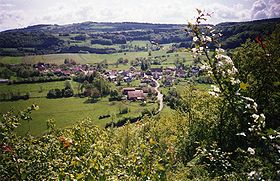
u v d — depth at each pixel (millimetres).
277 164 4918
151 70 183250
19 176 8047
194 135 27406
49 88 139250
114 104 125438
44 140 10562
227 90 5262
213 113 25719
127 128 31453
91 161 6074
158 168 6141
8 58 193750
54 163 8586
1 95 119562
